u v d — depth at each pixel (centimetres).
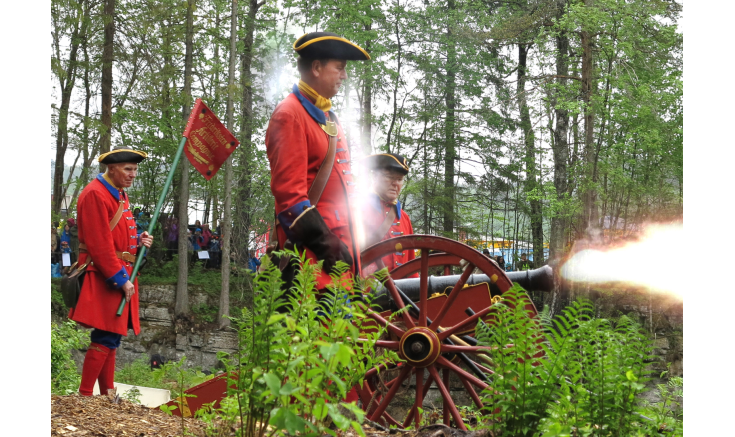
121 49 2428
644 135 2386
